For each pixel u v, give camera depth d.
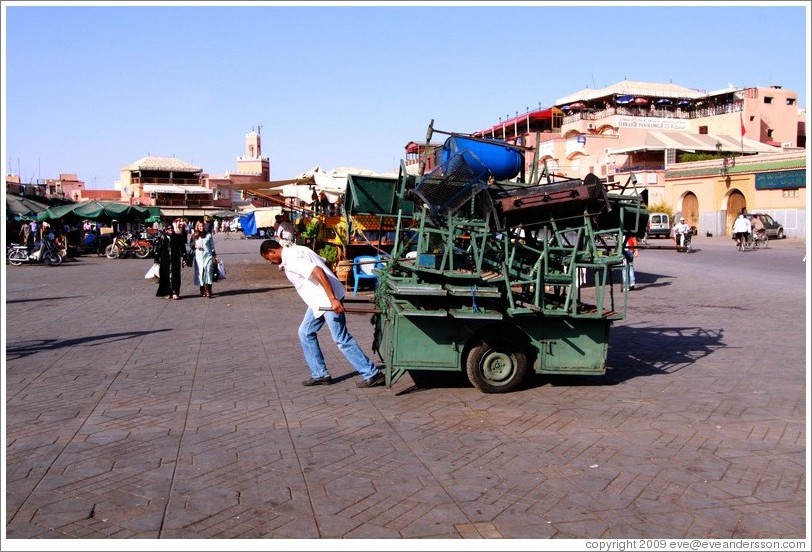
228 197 92.56
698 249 35.41
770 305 13.70
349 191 15.13
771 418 6.07
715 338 10.12
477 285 6.76
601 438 5.54
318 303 7.10
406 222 10.10
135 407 6.45
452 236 6.73
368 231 16.16
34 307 14.23
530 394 6.94
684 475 4.74
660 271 22.02
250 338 10.26
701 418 6.08
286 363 8.45
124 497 4.39
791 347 9.38
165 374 7.84
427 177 6.95
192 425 5.89
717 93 65.00
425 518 4.09
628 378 7.64
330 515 4.13
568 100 69.81
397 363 6.89
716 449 5.27
